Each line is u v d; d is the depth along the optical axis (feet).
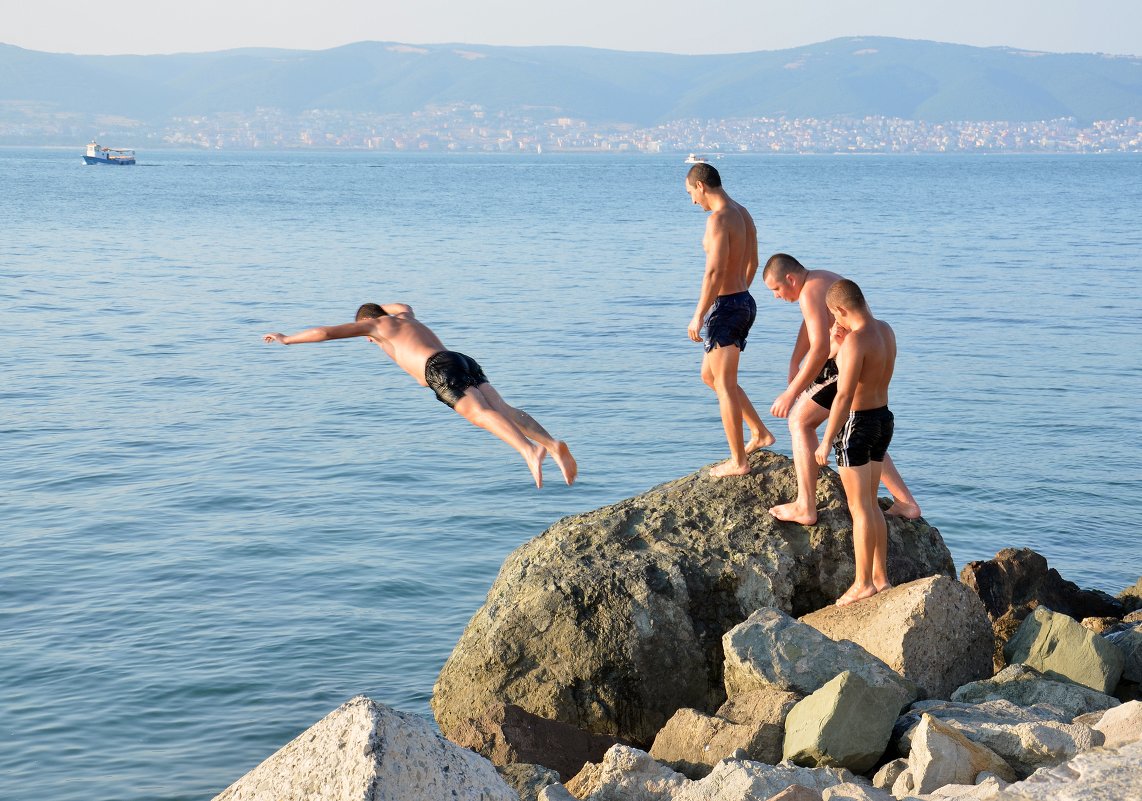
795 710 24.45
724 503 32.19
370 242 214.07
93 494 60.75
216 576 49.29
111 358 98.37
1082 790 17.03
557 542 32.35
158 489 61.77
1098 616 36.55
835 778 21.81
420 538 54.60
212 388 87.30
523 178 617.21
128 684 39.27
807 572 30.89
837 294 27.84
